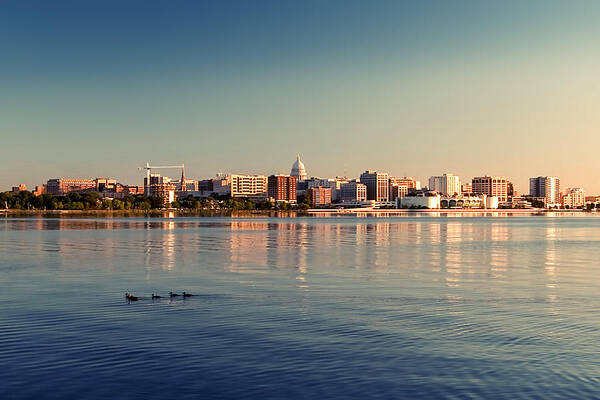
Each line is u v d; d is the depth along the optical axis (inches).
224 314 1796.3
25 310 1859.0
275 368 1263.5
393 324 1663.4
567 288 2365.9
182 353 1366.9
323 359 1325.0
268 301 2027.6
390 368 1264.8
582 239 6038.4
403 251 4274.1
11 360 1312.7
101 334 1537.9
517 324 1667.1
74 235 6446.9
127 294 2082.9
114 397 1108.5
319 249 4443.9
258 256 3816.4
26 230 7588.6
